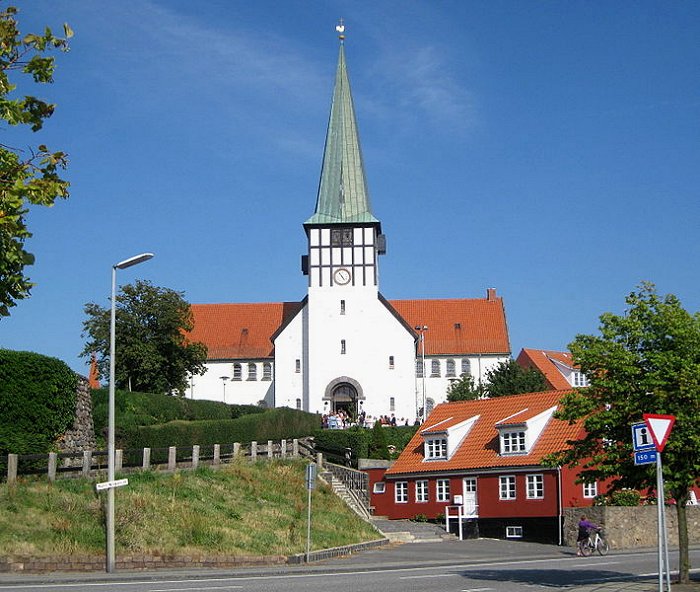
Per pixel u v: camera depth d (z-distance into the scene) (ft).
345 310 289.74
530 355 345.51
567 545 147.95
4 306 51.19
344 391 288.71
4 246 48.93
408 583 79.61
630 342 82.94
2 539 92.02
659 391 78.18
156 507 110.73
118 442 141.08
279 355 293.64
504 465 171.01
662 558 65.67
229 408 204.85
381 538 141.38
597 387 82.69
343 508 149.07
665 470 77.56
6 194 47.65
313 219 293.43
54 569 89.56
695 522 155.22
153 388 254.88
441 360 337.52
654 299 83.25
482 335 341.21
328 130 300.81
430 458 188.03
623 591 71.31
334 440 206.59
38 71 48.57
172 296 255.29
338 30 309.22
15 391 115.85
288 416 197.47
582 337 84.69
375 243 292.81
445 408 201.87
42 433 117.80
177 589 72.18
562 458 85.92
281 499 138.31
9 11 48.83
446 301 356.59
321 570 96.53
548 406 178.70
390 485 191.21
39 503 101.91
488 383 286.46
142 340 251.39
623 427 81.51
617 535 142.00
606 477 83.66
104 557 92.99
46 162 50.03
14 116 47.75
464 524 166.09
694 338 80.79
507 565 105.60
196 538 105.19
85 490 109.70
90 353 251.39
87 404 138.72
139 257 98.84
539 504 165.58
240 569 96.02
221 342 336.90
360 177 296.92
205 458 147.23
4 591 70.74
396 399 285.43
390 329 288.71
